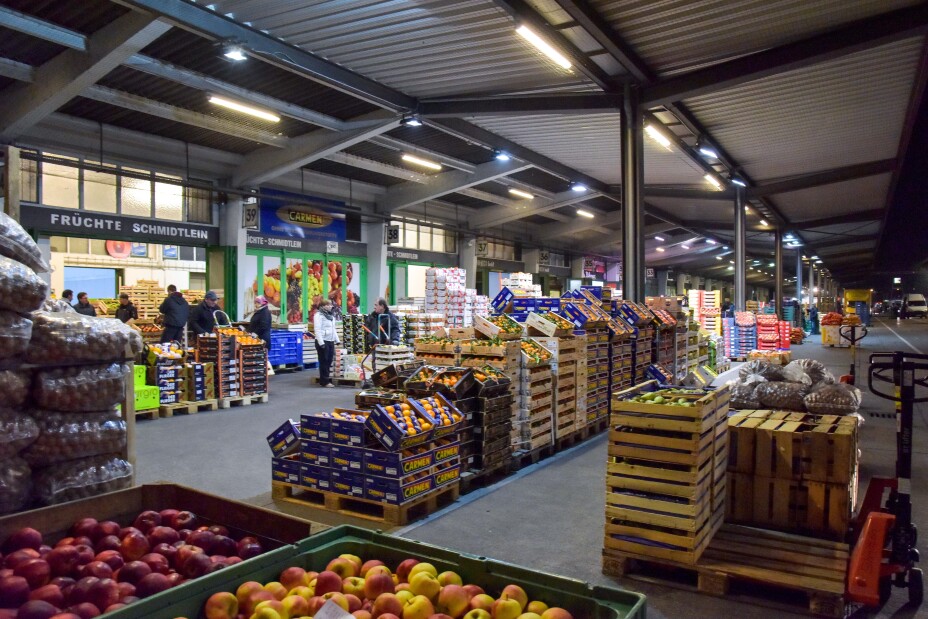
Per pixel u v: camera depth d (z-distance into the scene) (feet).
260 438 28.32
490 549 16.42
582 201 86.02
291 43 33.68
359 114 50.14
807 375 20.11
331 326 46.21
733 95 42.91
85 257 68.44
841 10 31.12
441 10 29.66
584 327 29.14
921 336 110.83
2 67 36.55
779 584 13.29
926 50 36.17
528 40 31.32
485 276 97.71
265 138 52.49
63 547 8.12
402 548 7.95
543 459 25.72
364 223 75.82
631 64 35.55
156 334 49.98
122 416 12.84
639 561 15.78
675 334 40.14
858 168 65.26
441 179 71.05
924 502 19.93
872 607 13.47
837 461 15.69
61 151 47.50
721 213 96.37
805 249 140.36
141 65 37.27
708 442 15.07
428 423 19.10
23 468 10.82
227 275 59.98
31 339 11.10
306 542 7.89
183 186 52.16
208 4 29.68
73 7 32.30
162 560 7.98
